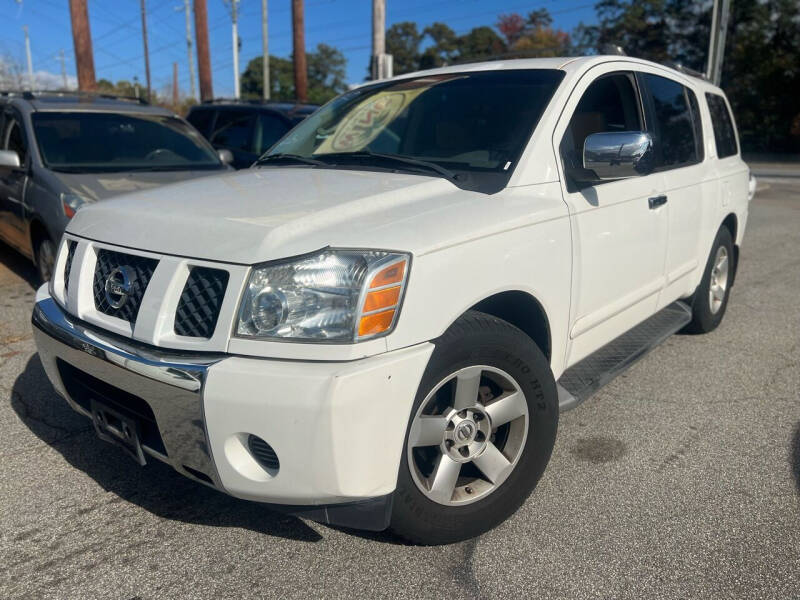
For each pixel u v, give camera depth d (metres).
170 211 2.65
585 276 3.17
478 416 2.63
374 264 2.24
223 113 9.90
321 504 2.29
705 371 4.53
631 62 3.90
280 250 2.24
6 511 2.90
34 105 6.44
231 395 2.16
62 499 2.99
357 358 2.18
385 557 2.61
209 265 2.30
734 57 36.91
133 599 2.38
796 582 2.46
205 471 2.31
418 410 2.40
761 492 3.06
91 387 2.64
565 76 3.37
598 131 3.47
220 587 2.44
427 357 2.32
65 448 3.44
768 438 3.58
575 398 3.14
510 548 2.66
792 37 35.78
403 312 2.27
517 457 2.76
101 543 2.69
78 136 6.25
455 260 2.44
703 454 3.41
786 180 21.75
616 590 2.42
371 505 2.33
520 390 2.71
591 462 3.32
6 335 5.09
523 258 2.73
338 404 2.12
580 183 3.19
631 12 39.34
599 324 3.45
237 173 3.48
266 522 2.83
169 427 2.31
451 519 2.59
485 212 2.66
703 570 2.53
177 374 2.23
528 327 3.04
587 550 2.64
